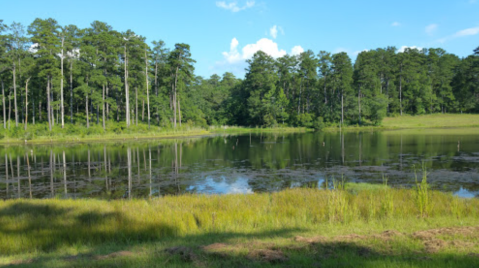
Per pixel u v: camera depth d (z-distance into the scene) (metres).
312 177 22.14
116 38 61.03
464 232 7.91
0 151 39.56
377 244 7.30
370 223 9.89
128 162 30.44
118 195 18.25
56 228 10.23
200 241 8.55
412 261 5.88
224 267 6.17
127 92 62.50
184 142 51.62
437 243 7.14
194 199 14.19
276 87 100.31
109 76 66.12
